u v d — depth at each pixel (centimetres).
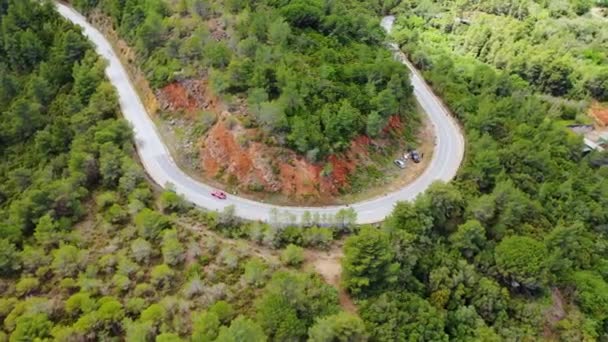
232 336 5191
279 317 5672
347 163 8406
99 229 7419
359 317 6169
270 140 8138
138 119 9562
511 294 7394
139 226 7112
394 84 9381
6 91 10512
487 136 9325
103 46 11725
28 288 6456
